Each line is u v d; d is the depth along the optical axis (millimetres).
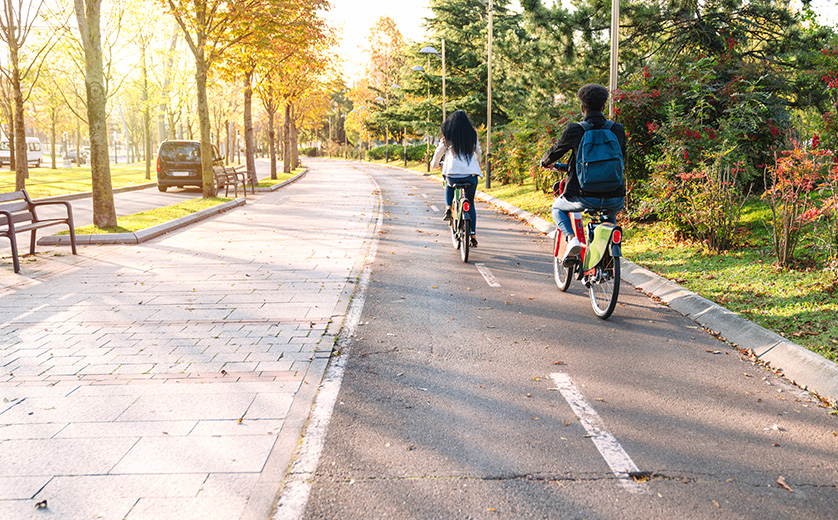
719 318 5742
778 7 16375
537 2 18062
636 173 11703
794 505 2828
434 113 40469
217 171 19484
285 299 6660
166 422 3654
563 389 4234
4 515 2701
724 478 3061
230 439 3436
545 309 6418
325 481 2998
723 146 9211
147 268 8398
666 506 2811
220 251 9781
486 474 3082
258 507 2777
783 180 7203
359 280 7676
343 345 5133
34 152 53469
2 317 5957
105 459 3211
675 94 11266
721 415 3820
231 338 5285
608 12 17156
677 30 17297
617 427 3637
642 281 7570
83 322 5777
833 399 4004
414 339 5328
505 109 37875
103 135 11578
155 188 27109
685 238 9562
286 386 4223
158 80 32188
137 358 4781
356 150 96812
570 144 5859
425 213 15844
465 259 8961
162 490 2912
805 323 5328
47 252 9703
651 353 5023
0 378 4371
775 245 7293
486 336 5449
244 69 22469
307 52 28016
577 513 2748
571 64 18359
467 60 40719
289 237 11375
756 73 11562
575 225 6332
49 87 27391
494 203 18875
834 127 7723
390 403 3959
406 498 2855
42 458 3219
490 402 3996
